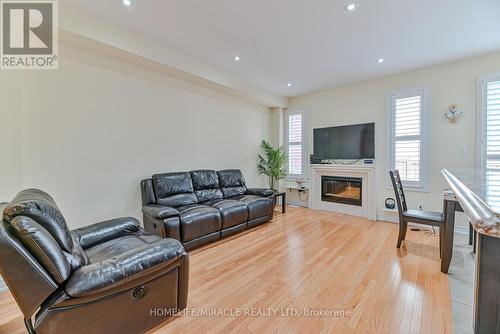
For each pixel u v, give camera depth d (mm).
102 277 1316
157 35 2881
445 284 2096
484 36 2812
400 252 2805
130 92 3250
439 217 2662
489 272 643
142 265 1462
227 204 3492
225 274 2320
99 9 2381
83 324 1305
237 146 4941
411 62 3588
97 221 2975
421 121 3844
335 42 2986
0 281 2039
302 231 3645
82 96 2822
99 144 2980
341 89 4828
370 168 4324
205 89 4266
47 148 2588
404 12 2348
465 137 3482
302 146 5484
